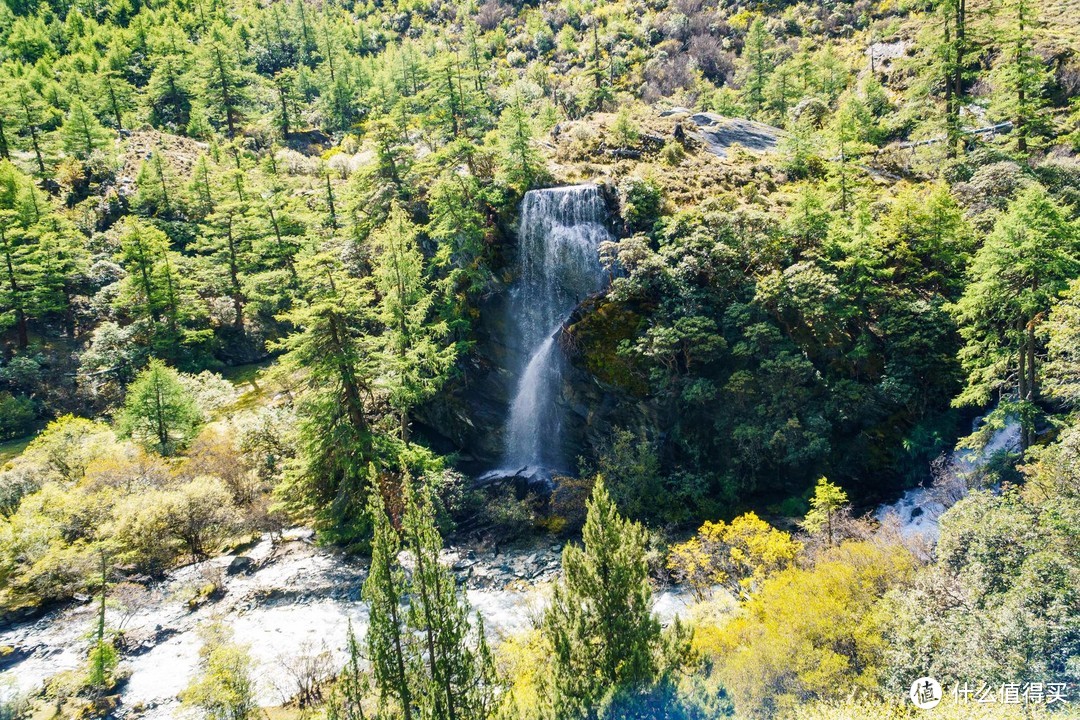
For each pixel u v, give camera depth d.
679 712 16.69
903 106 62.78
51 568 29.86
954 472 30.88
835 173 45.12
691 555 29.09
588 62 116.06
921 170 49.88
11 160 70.75
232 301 62.72
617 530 18.52
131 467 36.69
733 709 17.36
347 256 52.91
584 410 40.44
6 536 30.97
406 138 78.12
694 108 85.56
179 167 79.25
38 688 26.12
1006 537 18.33
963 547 19.77
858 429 35.16
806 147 50.62
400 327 39.72
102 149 77.06
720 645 21.05
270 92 109.31
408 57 102.00
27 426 50.75
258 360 62.34
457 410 44.34
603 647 17.88
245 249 65.44
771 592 21.36
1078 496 17.53
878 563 21.89
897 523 28.62
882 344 36.31
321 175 73.75
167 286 57.50
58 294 58.16
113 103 90.81
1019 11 47.62
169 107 100.50
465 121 69.75
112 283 61.38
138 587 31.36
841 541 25.92
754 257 38.84
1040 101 45.88
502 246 45.94
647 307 39.62
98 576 30.36
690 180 49.12
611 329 39.31
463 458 44.66
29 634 30.17
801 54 80.44
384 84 100.25
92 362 53.66
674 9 126.50
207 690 22.19
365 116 104.12
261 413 43.56
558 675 17.84
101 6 130.88
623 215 44.31
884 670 17.38
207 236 67.81
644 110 64.19
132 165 76.44
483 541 37.09
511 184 47.38
